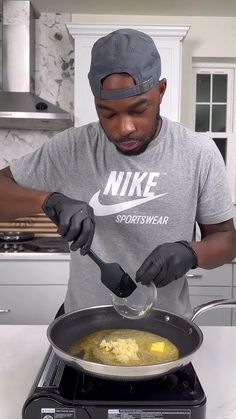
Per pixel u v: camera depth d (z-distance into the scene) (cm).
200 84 287
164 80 87
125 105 77
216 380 85
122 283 84
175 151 102
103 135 105
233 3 246
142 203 103
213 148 104
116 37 78
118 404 64
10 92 247
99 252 106
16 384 84
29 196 96
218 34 272
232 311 232
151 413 64
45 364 75
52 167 110
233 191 289
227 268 230
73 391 66
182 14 267
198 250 97
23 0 242
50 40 270
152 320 85
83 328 83
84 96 240
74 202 88
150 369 61
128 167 103
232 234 108
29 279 230
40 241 258
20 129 277
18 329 110
